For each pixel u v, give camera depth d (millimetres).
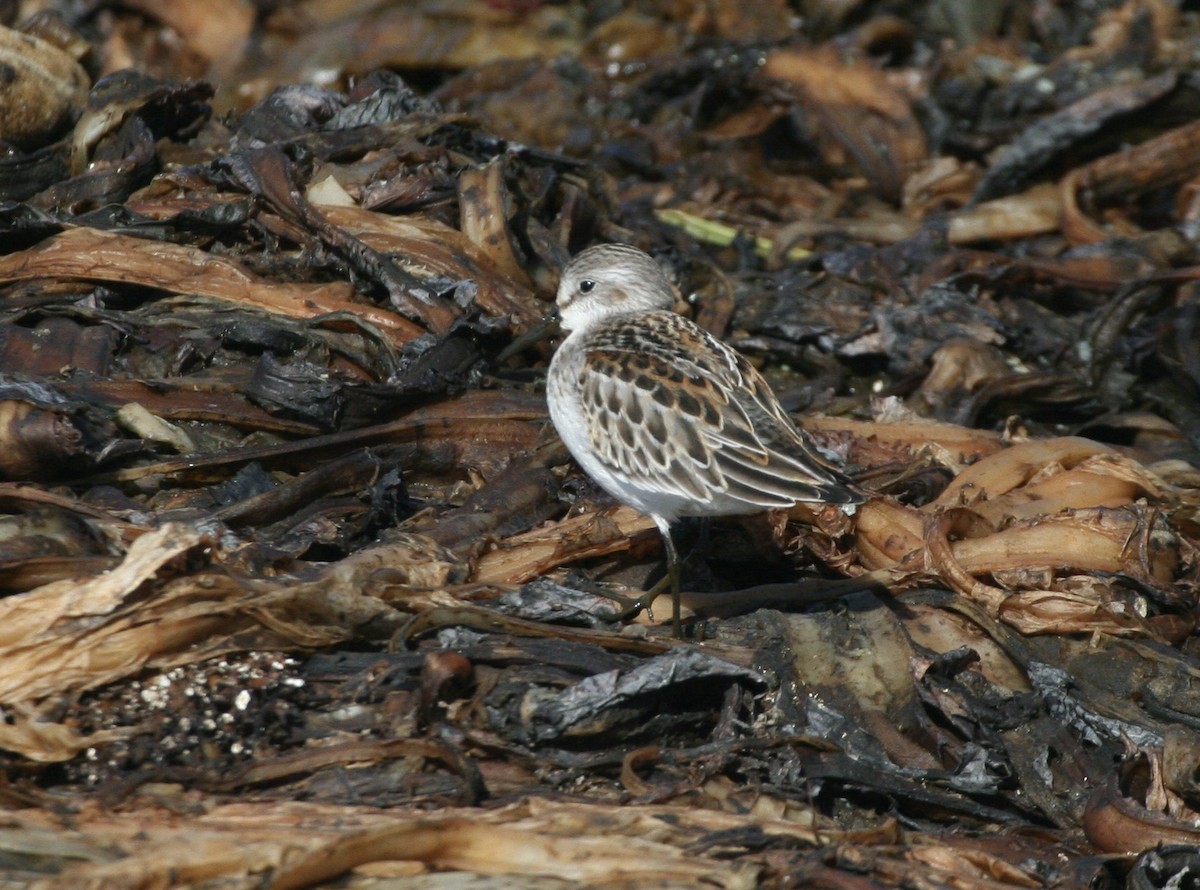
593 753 8898
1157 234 16188
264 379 11109
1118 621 10336
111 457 10430
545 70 19531
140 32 19922
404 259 12773
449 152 14102
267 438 11133
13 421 10141
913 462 12008
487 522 10719
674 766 8922
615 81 19703
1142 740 9547
